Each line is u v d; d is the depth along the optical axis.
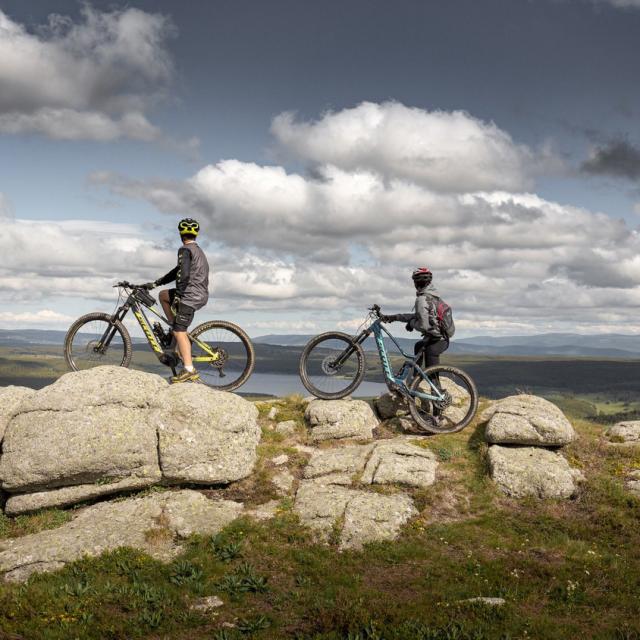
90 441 12.63
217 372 15.05
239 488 13.44
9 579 9.66
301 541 11.07
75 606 8.46
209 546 10.76
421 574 9.90
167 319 14.82
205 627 8.05
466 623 7.75
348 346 15.68
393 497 12.46
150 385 13.81
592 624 7.99
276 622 8.13
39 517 12.47
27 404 13.20
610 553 10.75
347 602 8.52
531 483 12.99
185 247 14.11
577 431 16.34
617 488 13.02
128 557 10.16
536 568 9.98
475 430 15.55
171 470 13.06
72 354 15.08
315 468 13.75
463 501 12.71
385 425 16.11
